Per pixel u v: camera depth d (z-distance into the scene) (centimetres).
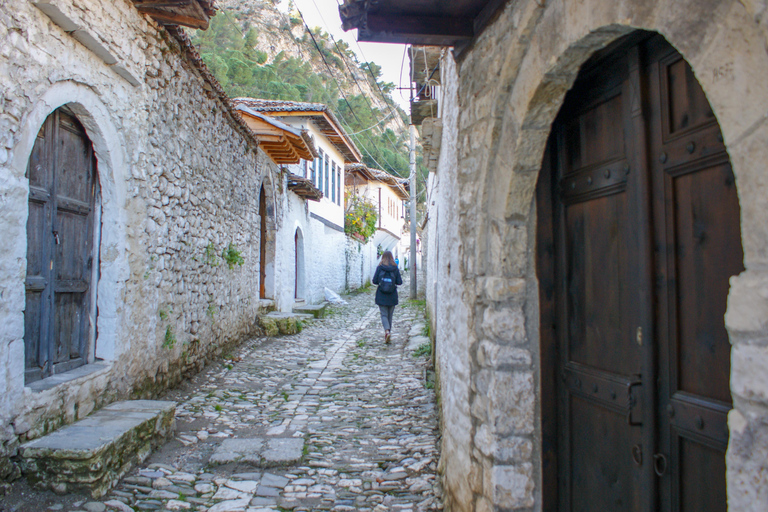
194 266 603
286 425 457
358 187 2892
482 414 247
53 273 353
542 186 247
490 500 236
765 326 105
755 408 108
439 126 477
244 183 859
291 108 1432
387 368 707
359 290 2270
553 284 246
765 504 104
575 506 232
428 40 263
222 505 304
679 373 173
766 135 104
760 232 107
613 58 206
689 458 168
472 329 261
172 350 534
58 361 363
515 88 217
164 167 502
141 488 316
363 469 365
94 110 377
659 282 182
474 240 258
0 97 274
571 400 236
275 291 1117
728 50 113
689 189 169
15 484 285
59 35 326
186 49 536
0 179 276
